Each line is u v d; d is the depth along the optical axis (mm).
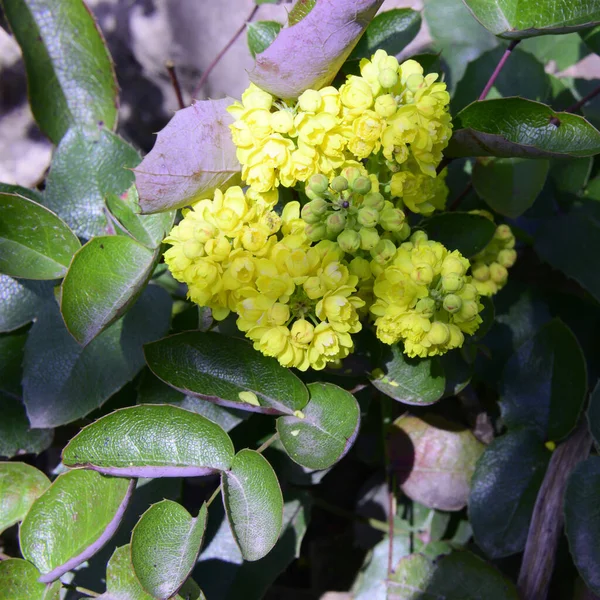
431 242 217
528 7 230
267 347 203
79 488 234
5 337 289
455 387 269
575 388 279
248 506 221
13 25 278
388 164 216
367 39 267
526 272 343
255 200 215
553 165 317
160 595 211
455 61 320
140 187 216
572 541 252
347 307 202
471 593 273
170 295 272
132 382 297
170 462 226
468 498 281
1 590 230
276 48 202
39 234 245
